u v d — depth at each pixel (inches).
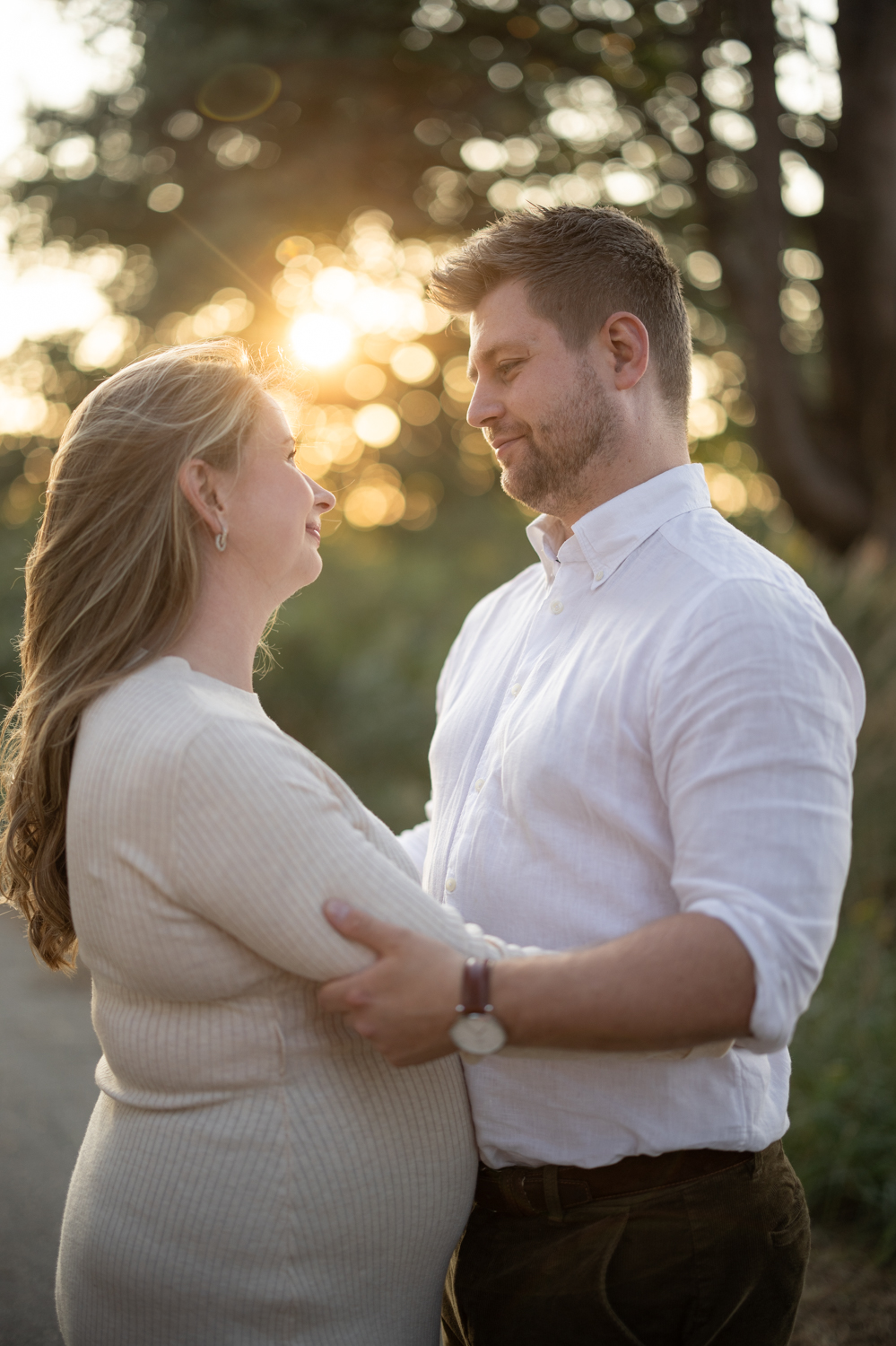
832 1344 85.1
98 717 48.3
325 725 238.4
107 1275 48.6
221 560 52.1
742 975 41.9
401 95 299.9
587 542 56.0
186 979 46.3
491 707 60.5
